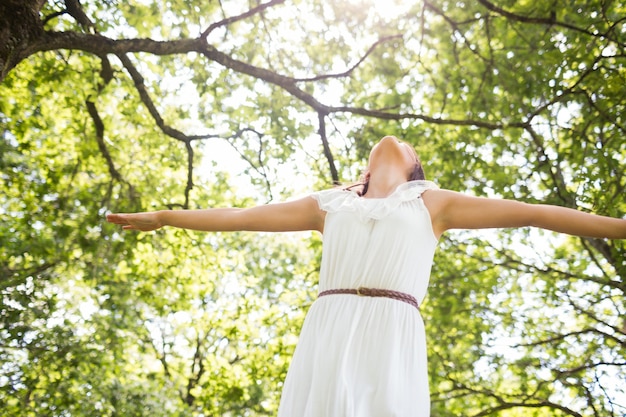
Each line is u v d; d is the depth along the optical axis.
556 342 9.73
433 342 9.98
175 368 16.89
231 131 8.95
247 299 11.08
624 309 9.07
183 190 10.13
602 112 7.55
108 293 11.22
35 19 5.29
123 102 9.16
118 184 10.45
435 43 9.29
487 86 8.97
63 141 9.97
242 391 11.27
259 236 13.20
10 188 10.52
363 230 2.38
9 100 9.36
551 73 7.74
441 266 9.94
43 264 11.02
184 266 10.61
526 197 8.68
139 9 7.62
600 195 7.30
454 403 10.09
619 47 7.12
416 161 2.79
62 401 11.36
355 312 2.28
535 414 9.84
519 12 8.29
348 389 2.15
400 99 9.32
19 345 11.14
